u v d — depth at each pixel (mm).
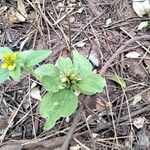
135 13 322
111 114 267
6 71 219
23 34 316
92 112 270
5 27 321
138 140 258
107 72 288
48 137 259
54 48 306
